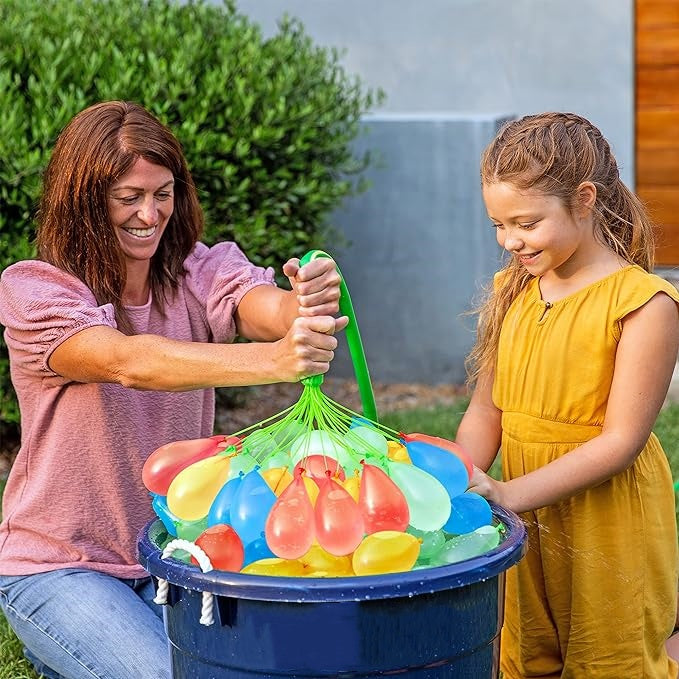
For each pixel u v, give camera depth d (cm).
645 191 741
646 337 269
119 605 272
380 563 201
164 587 213
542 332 282
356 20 732
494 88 726
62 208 279
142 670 262
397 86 734
